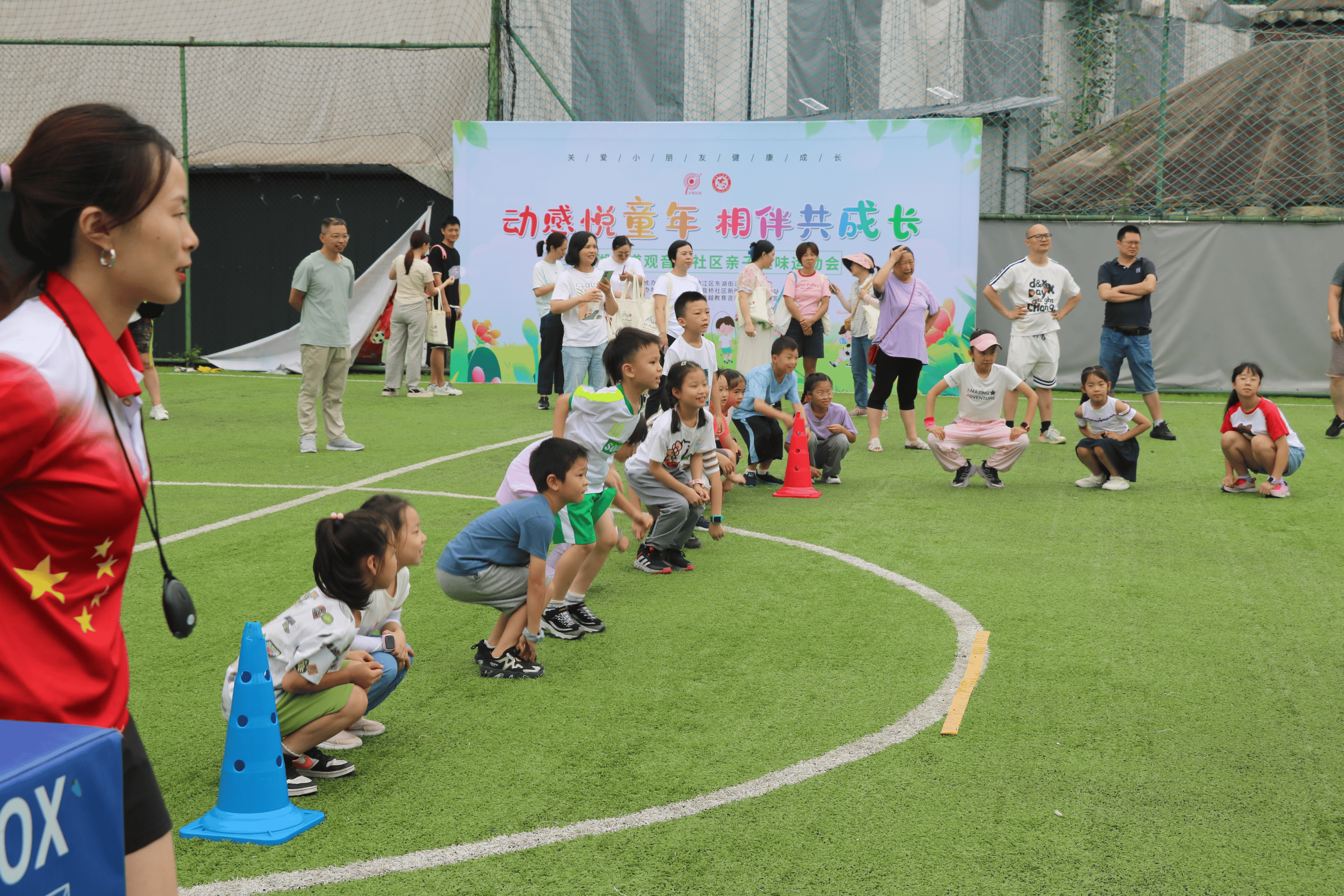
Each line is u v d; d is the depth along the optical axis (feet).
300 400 27.73
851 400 40.37
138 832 5.44
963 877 8.35
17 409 4.69
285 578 16.70
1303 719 11.51
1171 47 44.55
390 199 46.19
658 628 14.78
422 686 12.61
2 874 3.52
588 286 31.35
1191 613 15.30
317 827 9.19
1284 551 18.74
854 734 11.14
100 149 5.01
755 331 32.86
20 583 4.99
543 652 13.82
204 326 47.57
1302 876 8.36
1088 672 12.98
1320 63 40.73
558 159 42.45
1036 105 42.19
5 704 4.98
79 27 46.39
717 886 8.22
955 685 12.55
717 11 46.03
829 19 46.24
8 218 5.11
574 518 13.67
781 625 14.85
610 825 9.21
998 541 19.52
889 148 40.91
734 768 10.34
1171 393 41.39
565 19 45.65
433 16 45.16
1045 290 30.45
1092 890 8.16
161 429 31.45
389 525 10.21
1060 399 40.29
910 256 29.19
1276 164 40.78
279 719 9.85
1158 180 41.42
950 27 45.91
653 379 15.07
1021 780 10.07
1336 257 39.93
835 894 8.10
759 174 41.65
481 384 43.50
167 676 12.71
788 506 22.68
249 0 45.91
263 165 46.16
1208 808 9.50
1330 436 30.81
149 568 17.20
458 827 9.18
